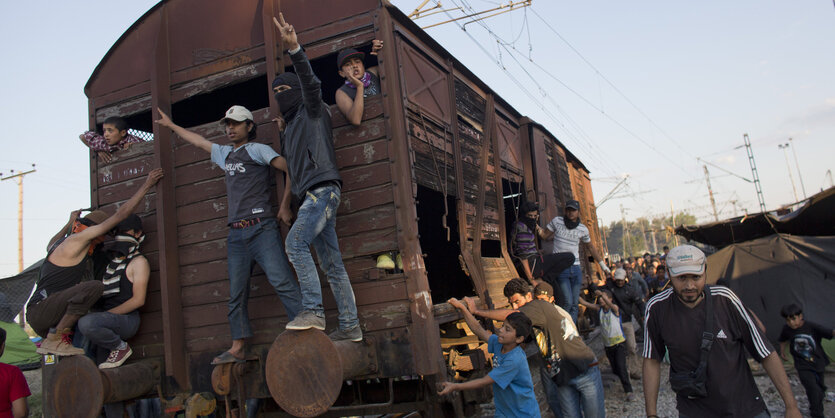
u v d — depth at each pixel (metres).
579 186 11.35
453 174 5.04
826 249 9.68
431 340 3.59
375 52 4.02
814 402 5.70
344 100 3.91
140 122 5.48
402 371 3.60
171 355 4.19
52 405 3.87
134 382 4.09
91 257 4.95
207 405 3.93
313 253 4.02
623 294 8.24
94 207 4.89
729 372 2.60
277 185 4.02
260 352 4.05
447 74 5.29
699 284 2.62
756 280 10.37
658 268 14.09
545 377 4.62
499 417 3.50
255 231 3.76
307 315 3.27
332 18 4.26
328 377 3.22
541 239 7.77
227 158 3.97
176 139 4.61
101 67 5.11
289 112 3.77
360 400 4.17
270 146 4.23
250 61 4.49
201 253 4.37
